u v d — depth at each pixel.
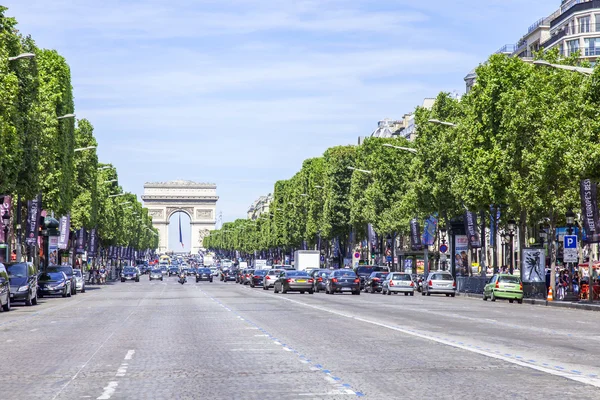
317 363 21.06
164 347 25.97
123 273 158.50
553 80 67.00
